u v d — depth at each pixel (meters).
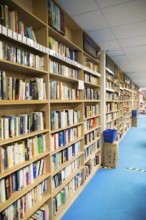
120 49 4.11
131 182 3.24
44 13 1.98
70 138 2.71
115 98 5.85
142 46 3.90
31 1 2.03
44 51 1.93
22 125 1.77
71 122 2.71
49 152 2.08
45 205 2.11
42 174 2.07
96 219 2.26
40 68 1.97
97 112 3.95
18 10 1.68
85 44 3.02
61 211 2.33
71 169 2.74
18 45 1.80
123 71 7.30
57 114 2.32
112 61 5.17
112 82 5.44
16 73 1.89
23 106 2.00
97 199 2.71
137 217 2.28
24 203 1.78
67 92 2.60
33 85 1.86
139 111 17.42
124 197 2.75
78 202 2.63
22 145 1.75
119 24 2.79
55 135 2.29
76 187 2.84
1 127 1.53
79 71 2.95
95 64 3.97
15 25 1.63
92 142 3.52
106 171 3.75
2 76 1.47
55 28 2.12
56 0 2.12
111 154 3.96
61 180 2.43
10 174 1.60
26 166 1.81
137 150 5.36
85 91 3.19
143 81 11.12
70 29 2.94
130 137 7.26
